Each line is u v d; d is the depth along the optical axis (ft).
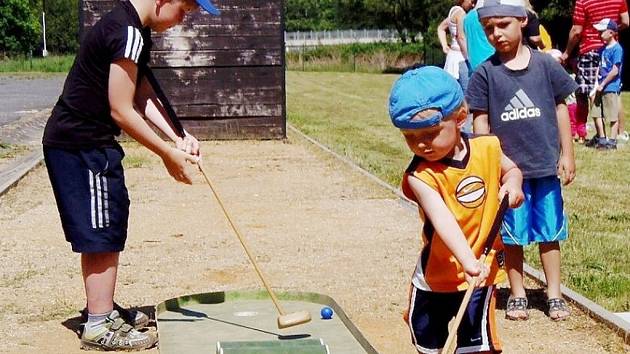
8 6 192.75
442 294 13.43
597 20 43.93
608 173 36.63
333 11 295.28
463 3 32.04
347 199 31.12
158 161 39.70
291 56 163.22
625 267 22.40
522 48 18.51
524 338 17.48
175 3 16.76
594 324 18.19
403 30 174.09
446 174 13.08
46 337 17.33
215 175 36.09
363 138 50.39
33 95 88.84
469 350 13.53
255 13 46.24
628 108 68.80
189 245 24.43
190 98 46.29
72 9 224.74
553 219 18.48
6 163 39.75
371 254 23.54
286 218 28.02
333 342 15.76
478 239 13.43
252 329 16.57
